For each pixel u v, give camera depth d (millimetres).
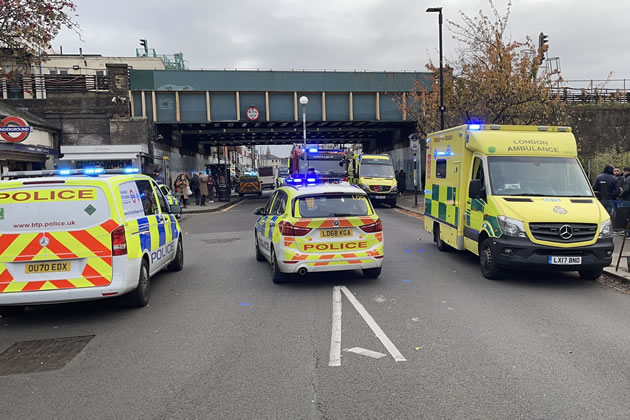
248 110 27719
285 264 7188
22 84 25203
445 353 4594
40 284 5621
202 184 24375
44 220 5680
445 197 9945
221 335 5258
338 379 4051
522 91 16312
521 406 3531
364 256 7309
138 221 6574
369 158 23984
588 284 7379
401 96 27719
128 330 5531
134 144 25781
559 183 7934
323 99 28656
